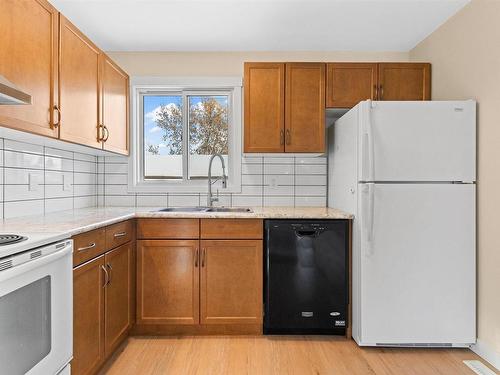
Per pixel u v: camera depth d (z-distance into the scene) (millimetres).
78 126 2047
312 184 3127
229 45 2953
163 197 3111
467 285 2180
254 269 2371
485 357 2090
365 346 2240
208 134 3191
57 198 2463
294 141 2711
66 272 1443
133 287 2346
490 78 2080
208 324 2395
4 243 1194
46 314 1322
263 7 2338
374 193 2178
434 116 2180
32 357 1235
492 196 2066
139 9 2355
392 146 2182
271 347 2227
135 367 1972
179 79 3055
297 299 2336
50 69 1751
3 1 1401
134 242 2365
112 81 2580
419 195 2180
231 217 2336
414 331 2186
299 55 3094
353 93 2715
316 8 2354
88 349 1709
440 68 2607
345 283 2344
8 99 1292
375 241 2184
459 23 2375
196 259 2369
